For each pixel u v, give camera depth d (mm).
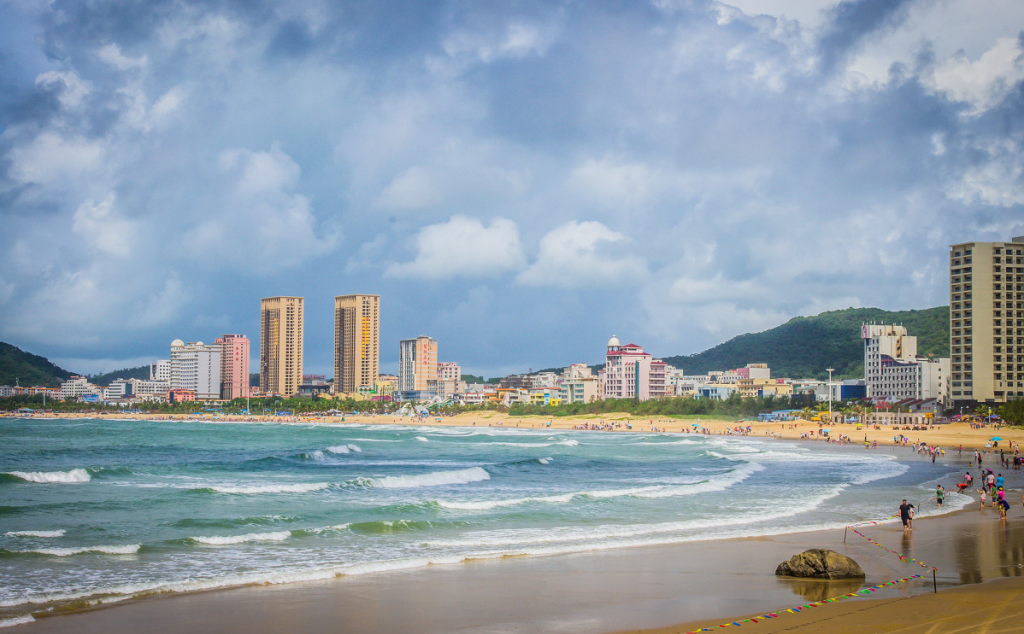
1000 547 32531
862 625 19766
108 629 20812
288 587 25547
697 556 31125
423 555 31359
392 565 29047
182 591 24922
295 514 42844
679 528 38656
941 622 19859
